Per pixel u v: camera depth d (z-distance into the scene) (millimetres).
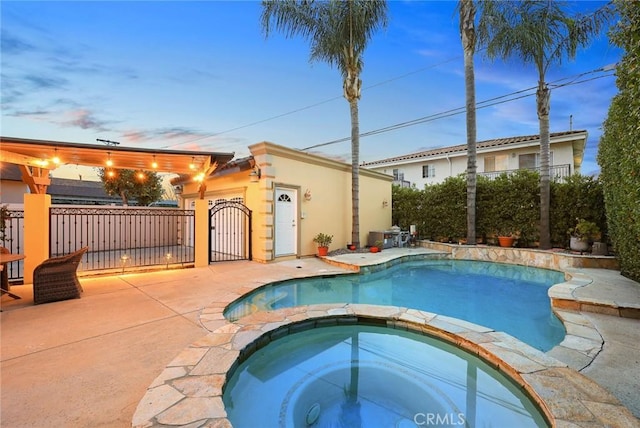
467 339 3428
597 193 9211
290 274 7062
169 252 10891
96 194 18188
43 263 4629
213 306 4574
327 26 9922
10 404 2209
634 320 4141
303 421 2457
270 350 3621
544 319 4797
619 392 2438
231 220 10203
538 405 2334
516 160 16312
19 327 3684
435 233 13031
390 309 4492
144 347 3180
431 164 19656
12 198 12906
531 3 9328
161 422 1983
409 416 2508
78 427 1981
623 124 4781
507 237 10805
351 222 11680
